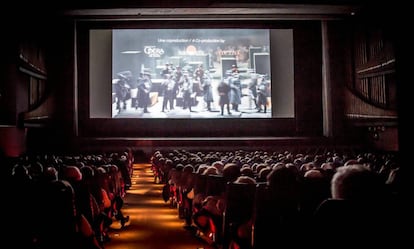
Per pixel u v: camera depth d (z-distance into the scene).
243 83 23.55
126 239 7.01
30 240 4.07
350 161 8.70
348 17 21.56
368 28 21.39
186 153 16.47
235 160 11.33
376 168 8.99
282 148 21.92
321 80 24.03
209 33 23.52
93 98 23.61
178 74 23.42
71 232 4.07
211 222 5.97
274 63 23.73
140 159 22.06
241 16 21.42
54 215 4.05
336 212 2.55
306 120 23.95
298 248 3.71
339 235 2.55
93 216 5.35
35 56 20.80
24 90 19.56
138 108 23.41
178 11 20.14
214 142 22.28
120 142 22.19
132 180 15.84
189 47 23.47
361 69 22.23
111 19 21.55
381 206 2.56
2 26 17.73
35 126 19.78
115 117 23.45
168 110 23.38
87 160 11.62
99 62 23.58
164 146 22.20
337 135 22.83
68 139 22.34
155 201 11.02
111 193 7.68
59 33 22.69
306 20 23.66
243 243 4.68
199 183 6.98
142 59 23.44
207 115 23.39
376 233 2.56
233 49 23.55
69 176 6.65
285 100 23.86
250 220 4.75
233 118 23.50
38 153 19.25
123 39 23.52
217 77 23.48
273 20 23.56
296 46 23.88
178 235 7.26
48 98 21.73
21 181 4.82
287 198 4.03
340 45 22.94
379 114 19.52
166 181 11.50
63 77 22.69
